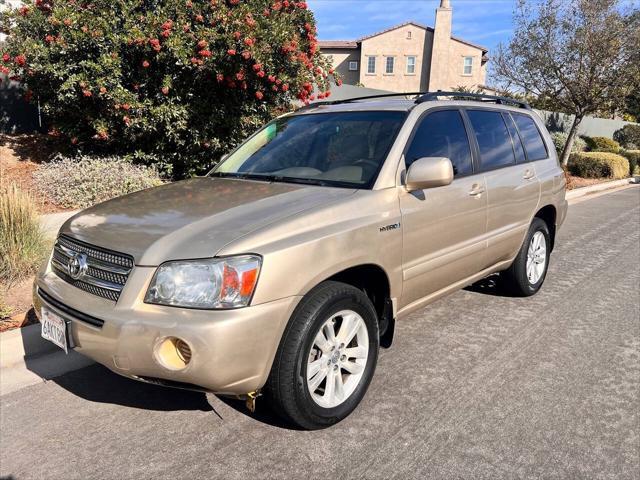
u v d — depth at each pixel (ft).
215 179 12.91
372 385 11.75
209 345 8.05
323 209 9.86
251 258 8.54
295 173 12.21
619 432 10.00
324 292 9.44
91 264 9.47
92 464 9.01
